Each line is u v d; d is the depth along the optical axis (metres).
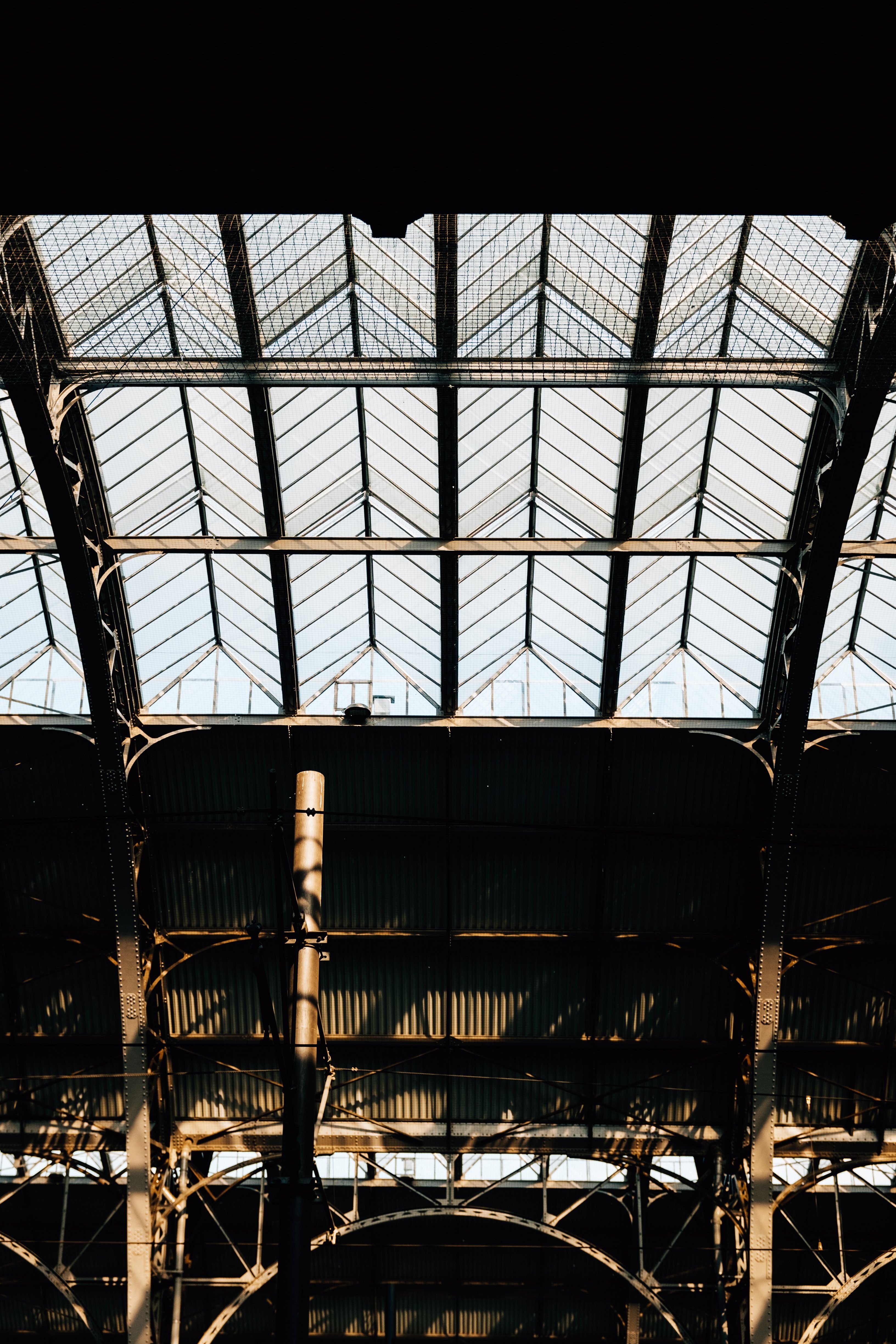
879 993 31.59
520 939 31.22
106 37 8.30
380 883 31.09
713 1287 29.95
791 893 31.06
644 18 8.23
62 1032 32.16
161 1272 29.36
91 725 28.53
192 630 28.86
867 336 20.08
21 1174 33.47
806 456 24.42
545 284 22.06
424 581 27.31
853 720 28.83
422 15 8.20
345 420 24.84
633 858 30.75
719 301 21.88
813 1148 31.91
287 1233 19.22
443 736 29.53
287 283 21.62
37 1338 34.88
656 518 26.50
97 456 25.03
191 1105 32.19
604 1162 32.22
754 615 27.77
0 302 19.34
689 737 29.41
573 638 28.50
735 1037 31.45
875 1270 29.73
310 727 28.92
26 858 30.98
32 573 27.64
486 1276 34.88
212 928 31.58
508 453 25.38
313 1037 21.52
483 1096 32.19
